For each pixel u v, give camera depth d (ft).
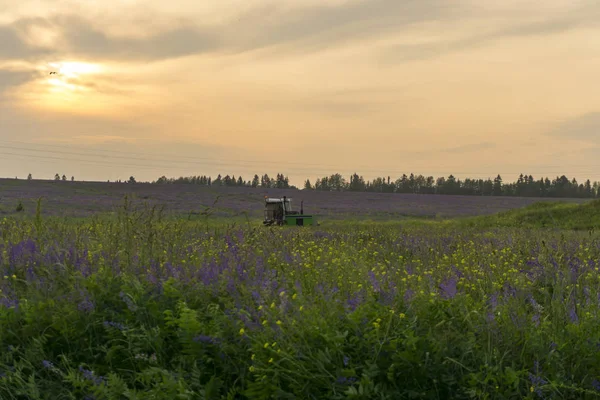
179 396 12.44
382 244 41.11
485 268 24.23
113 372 14.79
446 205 332.39
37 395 13.47
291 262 25.07
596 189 586.86
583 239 39.63
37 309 17.02
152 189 344.08
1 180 337.11
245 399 13.47
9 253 23.71
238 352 14.52
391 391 12.30
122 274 20.45
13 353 15.60
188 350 14.57
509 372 12.15
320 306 16.24
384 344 13.43
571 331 14.24
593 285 20.15
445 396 12.62
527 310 17.06
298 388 12.61
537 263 24.50
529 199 420.36
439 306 15.98
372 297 16.96
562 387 12.32
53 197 241.35
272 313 15.26
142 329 15.72
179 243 27.30
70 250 24.03
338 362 13.12
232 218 146.00
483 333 14.47
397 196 409.90
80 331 16.22
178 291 18.34
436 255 30.89
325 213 247.91
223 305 18.42
